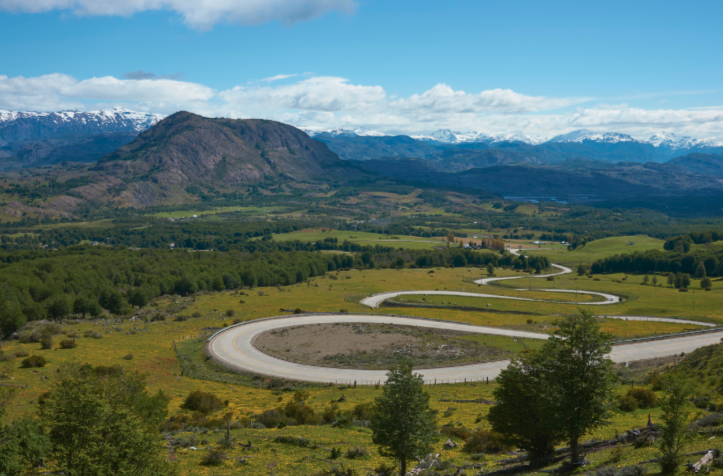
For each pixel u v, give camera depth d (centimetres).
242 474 3834
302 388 8094
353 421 5653
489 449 4444
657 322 13225
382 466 3988
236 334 11975
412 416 3519
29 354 8781
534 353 3841
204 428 5322
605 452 3600
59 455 2894
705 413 4244
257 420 5906
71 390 3105
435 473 3775
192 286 19575
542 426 3425
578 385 3294
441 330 12381
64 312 13900
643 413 5128
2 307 10862
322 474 3825
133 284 19288
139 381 4522
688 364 7344
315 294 19638
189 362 9681
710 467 2764
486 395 7131
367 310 15962
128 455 2933
